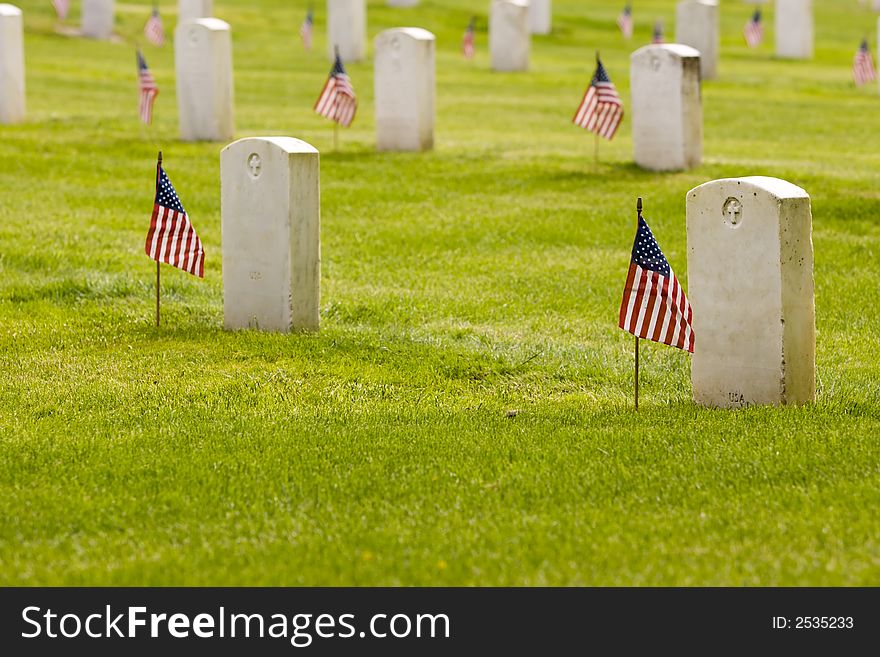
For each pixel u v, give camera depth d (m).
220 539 8.27
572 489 9.05
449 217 22.28
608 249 20.17
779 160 27.52
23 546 8.21
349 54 46.25
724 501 8.73
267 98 37.47
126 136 29.52
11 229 20.38
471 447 10.16
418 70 27.59
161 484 9.29
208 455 10.00
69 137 29.12
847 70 49.06
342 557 7.87
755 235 11.26
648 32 60.78
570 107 37.03
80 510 8.77
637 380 11.71
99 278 17.44
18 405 11.74
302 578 7.59
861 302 16.66
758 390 11.51
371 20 56.88
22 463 9.84
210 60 28.67
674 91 25.30
